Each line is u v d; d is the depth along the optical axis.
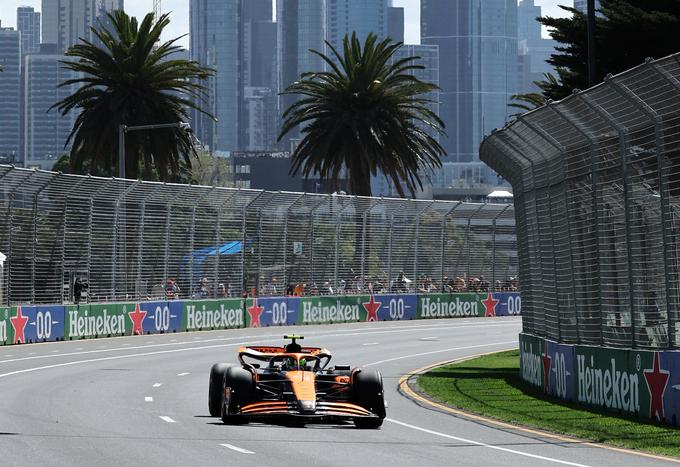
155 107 87.25
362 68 93.56
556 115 32.19
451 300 92.06
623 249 30.09
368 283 86.50
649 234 28.33
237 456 21.80
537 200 37.94
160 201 68.62
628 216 29.30
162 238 69.19
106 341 62.00
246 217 76.50
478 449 23.66
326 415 26.50
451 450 23.44
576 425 27.81
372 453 22.64
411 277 89.56
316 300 82.38
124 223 65.88
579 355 32.81
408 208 88.75
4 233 57.03
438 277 91.38
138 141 87.19
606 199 31.00
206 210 73.00
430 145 97.56
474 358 54.81
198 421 28.16
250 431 26.22
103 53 86.62
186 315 71.50
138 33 86.75
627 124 28.95
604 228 31.27
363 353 57.62
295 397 26.77
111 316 65.44
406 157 94.25
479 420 29.69
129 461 20.92
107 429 26.19
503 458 22.17
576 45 50.72
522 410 31.94
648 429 26.66
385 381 42.69
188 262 71.56
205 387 38.03
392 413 31.56
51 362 48.28
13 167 55.81
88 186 62.34
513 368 48.59
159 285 69.44
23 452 22.06
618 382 29.95
